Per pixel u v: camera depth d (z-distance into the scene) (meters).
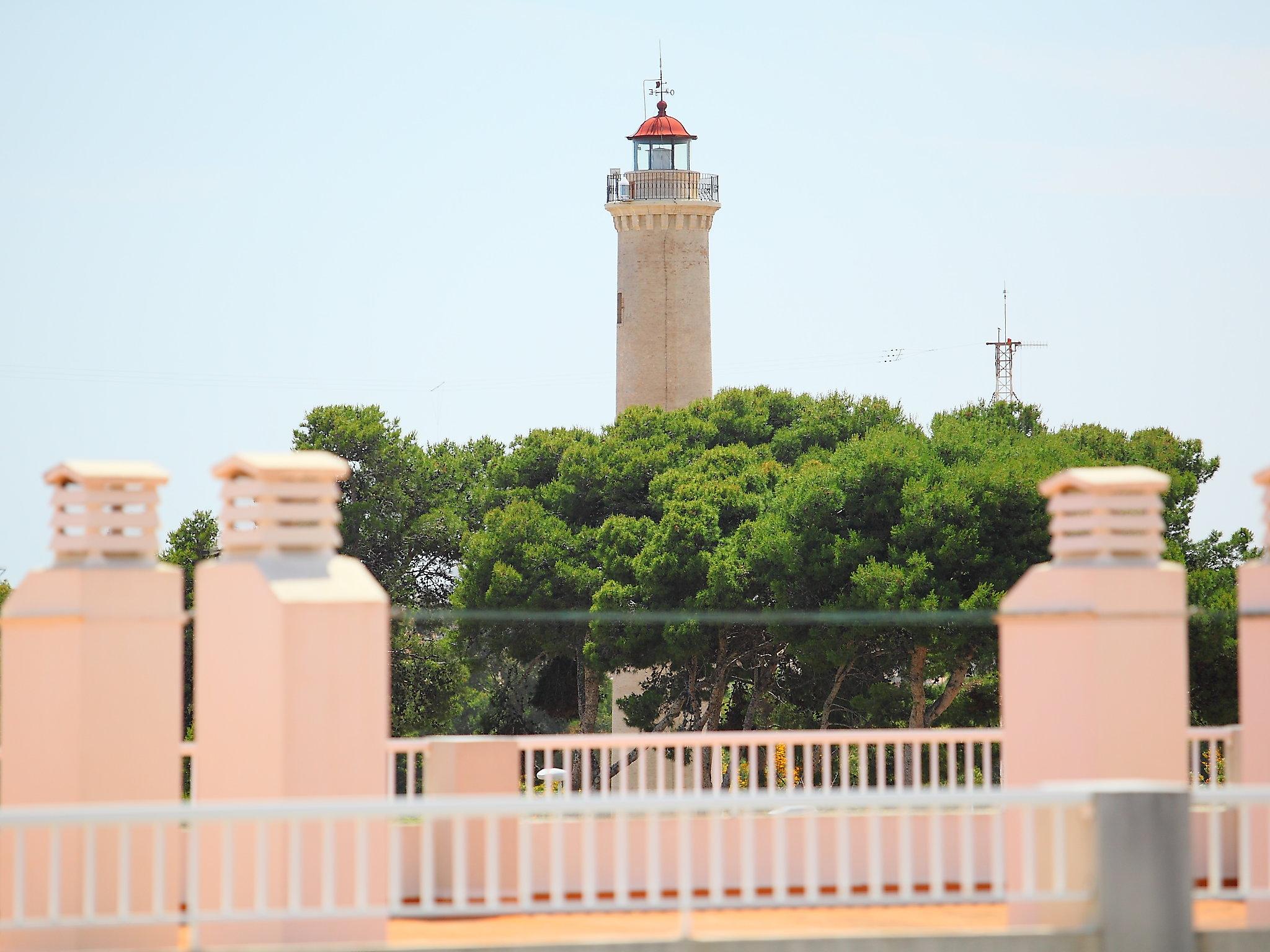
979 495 147.00
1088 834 42.00
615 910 41.81
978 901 43.22
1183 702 47.97
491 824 42.28
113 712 46.50
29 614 47.12
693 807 38.97
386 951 40.31
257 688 45.62
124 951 46.47
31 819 37.06
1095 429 172.12
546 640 182.62
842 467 160.25
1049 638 48.53
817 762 162.25
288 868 44.53
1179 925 41.53
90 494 47.25
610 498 194.62
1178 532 160.12
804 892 56.69
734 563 162.38
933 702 160.88
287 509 46.50
